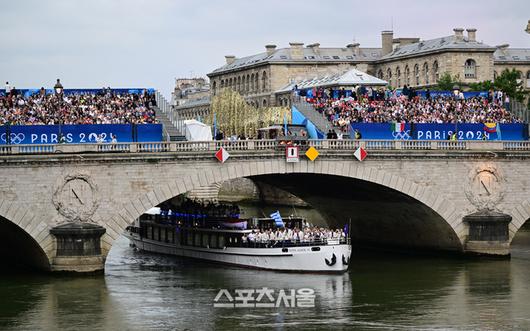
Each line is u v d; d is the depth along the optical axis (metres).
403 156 114.25
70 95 125.62
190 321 86.44
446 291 98.50
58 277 101.00
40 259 103.38
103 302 92.50
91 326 84.19
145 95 129.88
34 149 102.56
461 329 84.00
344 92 144.88
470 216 116.56
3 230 107.44
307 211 197.88
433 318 87.69
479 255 116.50
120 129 111.06
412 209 119.69
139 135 111.69
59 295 94.44
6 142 107.12
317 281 104.62
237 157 108.12
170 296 96.19
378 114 132.75
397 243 129.00
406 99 140.38
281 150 110.12
